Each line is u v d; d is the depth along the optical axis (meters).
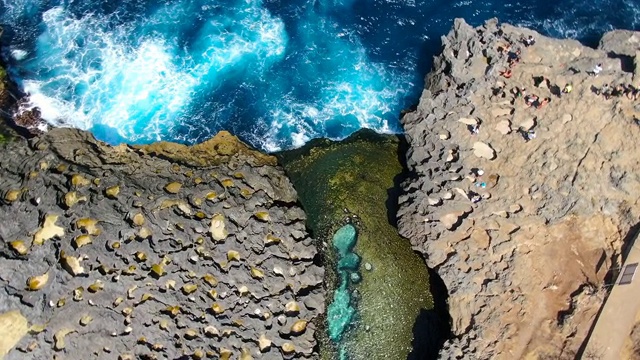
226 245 37.88
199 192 38.81
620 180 38.09
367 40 48.81
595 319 35.94
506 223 39.06
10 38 47.47
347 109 46.66
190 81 46.62
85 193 36.06
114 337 34.03
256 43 48.06
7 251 33.34
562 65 42.12
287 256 39.53
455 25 44.16
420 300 40.31
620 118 39.19
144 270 35.59
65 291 33.47
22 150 37.66
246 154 43.16
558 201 38.75
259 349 36.72
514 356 36.22
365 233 42.22
